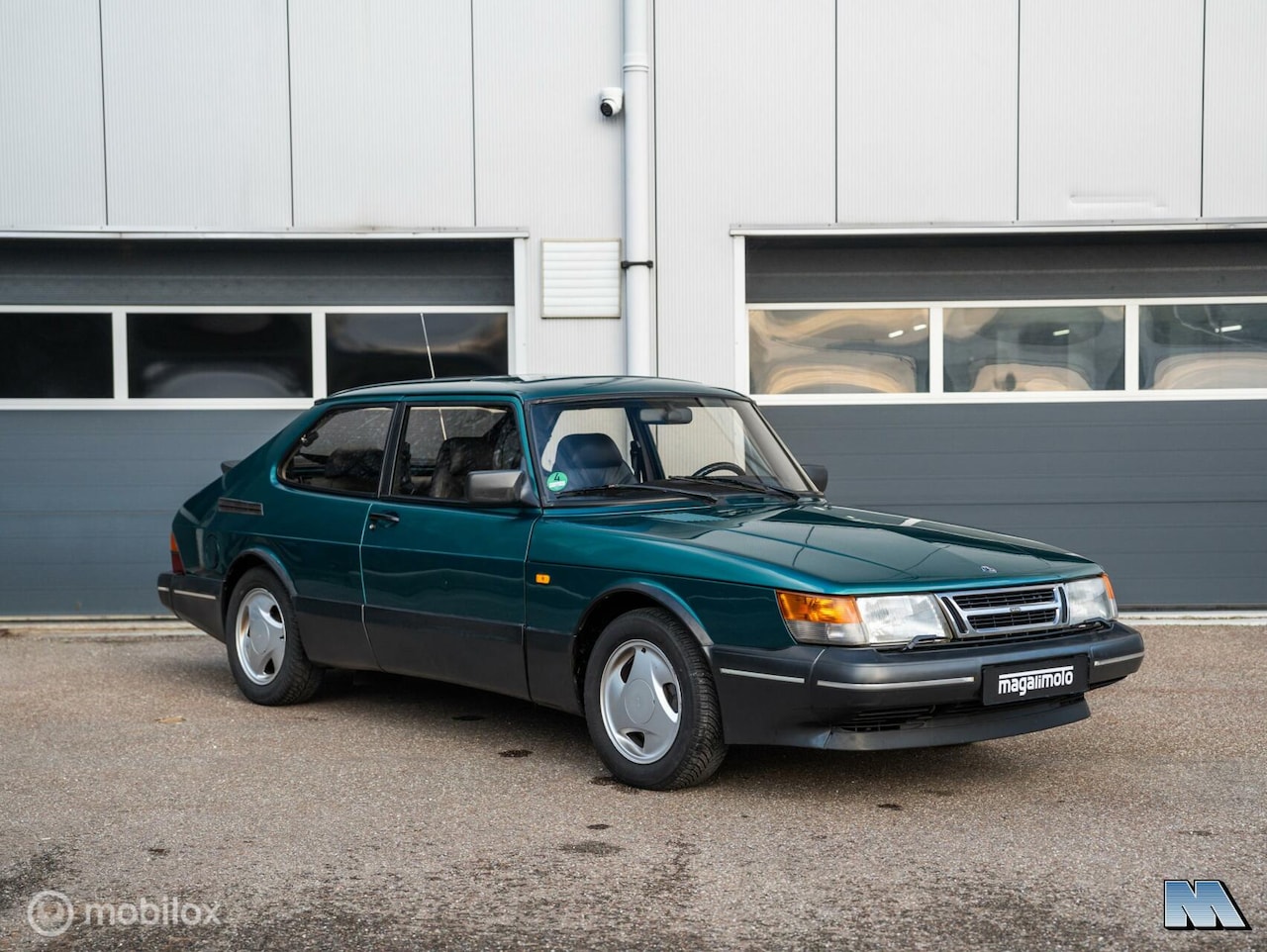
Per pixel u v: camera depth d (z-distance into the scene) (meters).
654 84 9.65
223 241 9.75
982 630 4.98
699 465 6.18
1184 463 9.81
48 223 9.62
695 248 9.68
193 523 7.48
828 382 10.00
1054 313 9.94
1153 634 9.04
